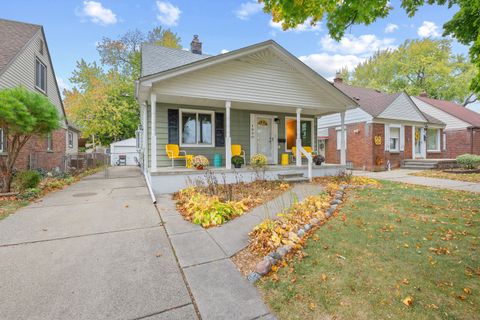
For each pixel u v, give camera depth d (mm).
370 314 1953
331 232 3637
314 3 4438
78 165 13008
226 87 8281
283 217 3967
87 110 23594
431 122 15656
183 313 2000
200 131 9625
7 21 11492
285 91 9312
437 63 24938
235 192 6613
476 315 1937
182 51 11594
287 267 2670
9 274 2541
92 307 2049
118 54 25969
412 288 2275
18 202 5629
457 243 3234
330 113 11781
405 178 9703
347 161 14859
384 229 3740
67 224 4129
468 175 10062
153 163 7234
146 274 2568
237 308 2055
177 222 4270
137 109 25578
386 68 29078
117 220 4363
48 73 12828
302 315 1966
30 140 10375
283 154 10508
